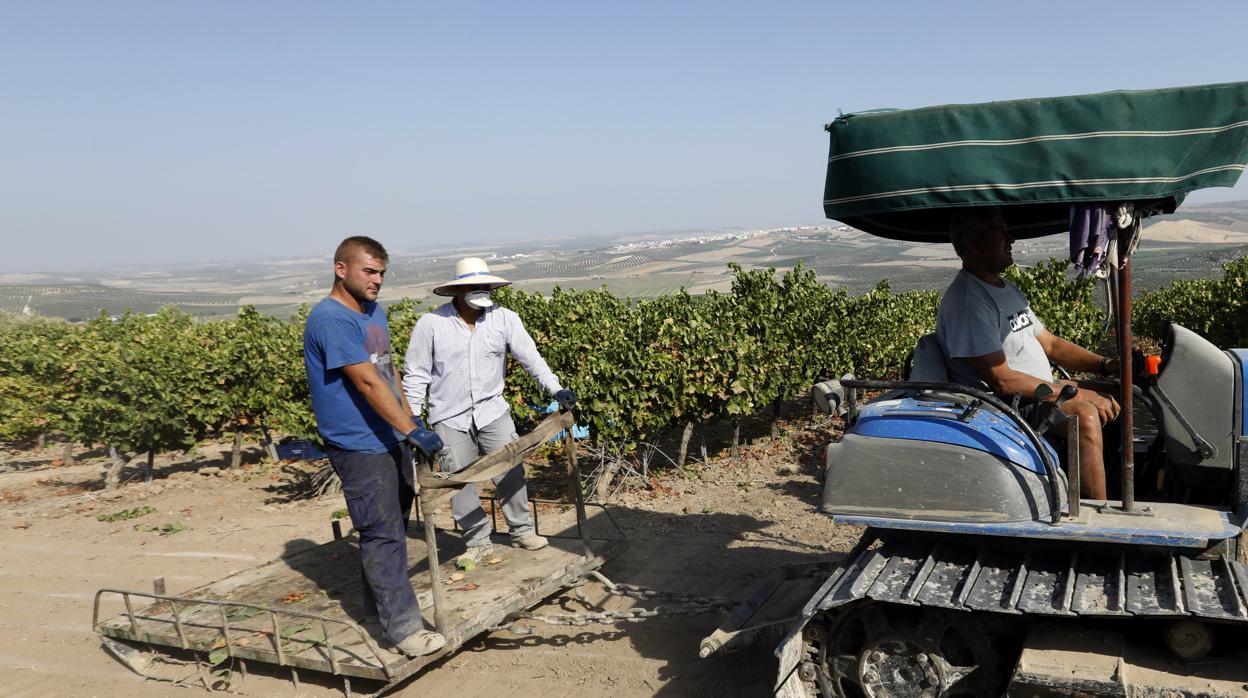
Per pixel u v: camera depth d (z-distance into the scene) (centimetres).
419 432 455
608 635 550
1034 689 334
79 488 1239
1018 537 377
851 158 366
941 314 428
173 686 522
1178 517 354
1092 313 1641
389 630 471
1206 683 319
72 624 646
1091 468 390
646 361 1005
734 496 927
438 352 579
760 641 442
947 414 387
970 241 416
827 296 1534
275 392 1175
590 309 1259
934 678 371
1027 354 421
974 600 341
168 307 1833
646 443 1063
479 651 542
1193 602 311
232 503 1057
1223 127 314
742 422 1450
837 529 767
